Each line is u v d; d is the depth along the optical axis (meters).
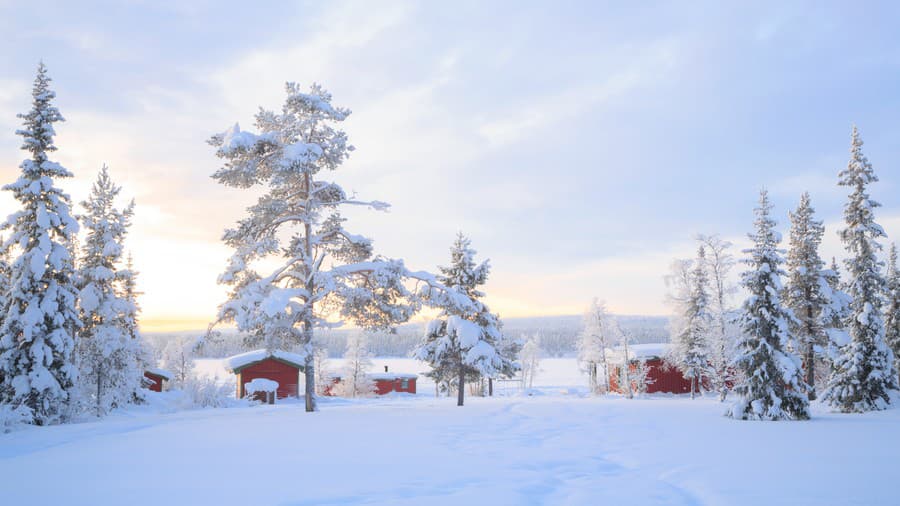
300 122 24.84
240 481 9.44
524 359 81.31
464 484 9.23
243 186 25.22
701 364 44.94
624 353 52.06
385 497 8.30
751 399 21.72
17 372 24.73
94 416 28.98
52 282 25.66
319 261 25.44
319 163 26.03
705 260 41.62
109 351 30.50
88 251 32.66
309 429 17.06
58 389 24.70
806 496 8.51
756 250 23.88
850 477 9.92
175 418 22.33
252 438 15.14
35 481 9.78
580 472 10.59
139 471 10.52
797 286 34.03
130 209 34.06
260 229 25.34
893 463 11.39
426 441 14.42
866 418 21.88
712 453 12.77
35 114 26.03
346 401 51.47
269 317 22.28
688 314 46.03
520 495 8.48
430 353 30.23
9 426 20.23
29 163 25.39
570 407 24.81
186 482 9.42
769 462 11.56
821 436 15.93
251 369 51.91
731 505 8.02
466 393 64.44
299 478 9.66
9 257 26.00
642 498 8.49
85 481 9.68
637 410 23.80
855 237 27.33
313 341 24.33
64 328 26.22
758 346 22.44
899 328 33.84
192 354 23.83
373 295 26.50
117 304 32.25
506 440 14.71
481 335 30.11
